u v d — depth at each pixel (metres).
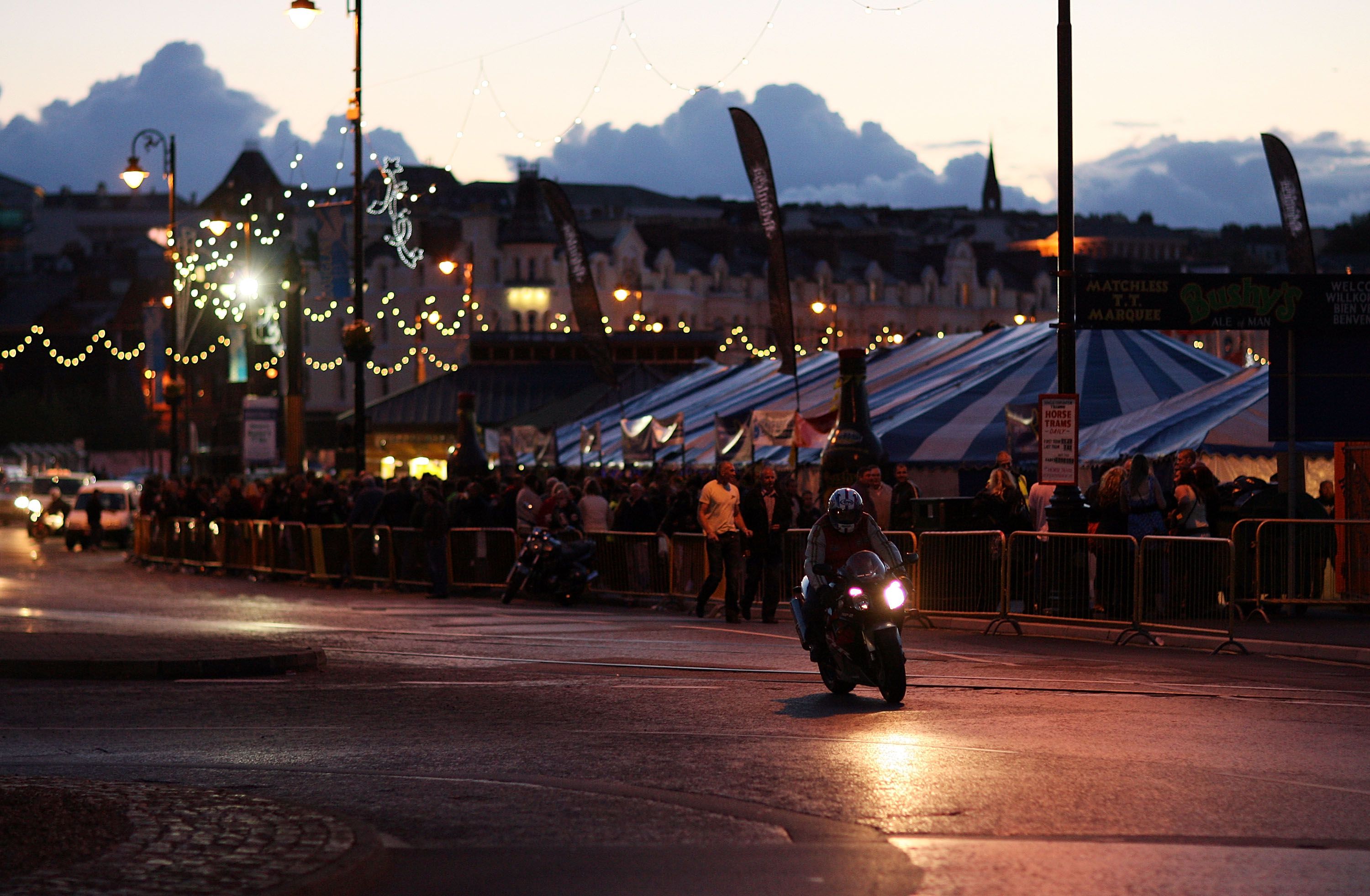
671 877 10.64
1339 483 32.78
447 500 42.91
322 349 163.00
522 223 160.00
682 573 35.16
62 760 15.65
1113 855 11.15
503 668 23.38
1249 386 45.84
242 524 51.19
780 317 43.59
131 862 10.33
